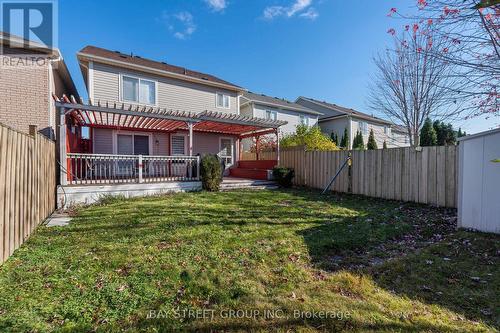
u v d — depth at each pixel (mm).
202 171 9648
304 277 2871
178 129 12898
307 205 7113
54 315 2141
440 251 3580
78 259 3271
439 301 2363
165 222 5043
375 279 2830
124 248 3643
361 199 8289
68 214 5996
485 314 2152
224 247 3711
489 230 4277
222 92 14422
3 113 7324
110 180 8516
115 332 1968
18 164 3691
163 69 12516
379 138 26156
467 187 4570
